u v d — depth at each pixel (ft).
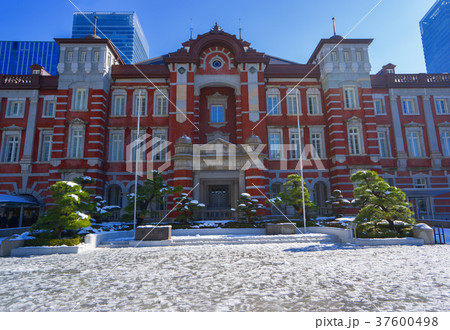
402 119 86.33
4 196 68.33
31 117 82.58
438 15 391.45
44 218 44.06
